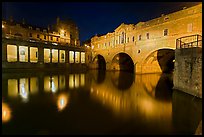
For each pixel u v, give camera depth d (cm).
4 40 3616
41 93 1761
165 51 3947
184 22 2961
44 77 3133
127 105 1352
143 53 3919
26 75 3288
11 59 4478
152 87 2288
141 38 3984
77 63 5634
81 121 980
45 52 5100
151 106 1331
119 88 2189
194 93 1546
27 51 4597
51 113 1117
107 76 3734
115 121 995
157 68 4509
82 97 1614
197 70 1492
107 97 1639
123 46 4703
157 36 3522
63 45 5134
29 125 909
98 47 6131
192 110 1225
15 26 5078
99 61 6638
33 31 5603
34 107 1252
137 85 2461
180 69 1833
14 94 1681
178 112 1178
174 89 1975
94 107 1278
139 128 897
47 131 838
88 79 3111
